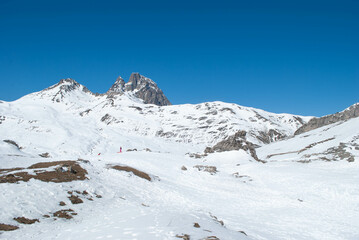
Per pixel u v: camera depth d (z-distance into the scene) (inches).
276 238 865.5
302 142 4904.0
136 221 716.0
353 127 4212.6
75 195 997.8
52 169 1253.7
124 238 554.3
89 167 1489.9
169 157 2568.9
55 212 818.2
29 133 6658.5
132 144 7175.2
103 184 1244.5
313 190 1601.9
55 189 984.9
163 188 1467.8
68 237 601.9
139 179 1517.0
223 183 1823.3
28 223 707.4
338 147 3041.3
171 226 666.2
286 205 1368.1
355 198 1366.9
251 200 1469.0
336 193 1483.8
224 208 1254.3
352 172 1982.0
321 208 1286.9
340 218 1133.1
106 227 664.4
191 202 1282.0
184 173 1998.0
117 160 2231.8
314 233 954.7
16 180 991.0
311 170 2160.4
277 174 2101.4
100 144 6638.8
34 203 830.5
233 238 665.6
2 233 623.5
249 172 2276.1
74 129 7500.0
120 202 1059.9
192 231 631.8
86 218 813.9
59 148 5792.3
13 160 1844.2
